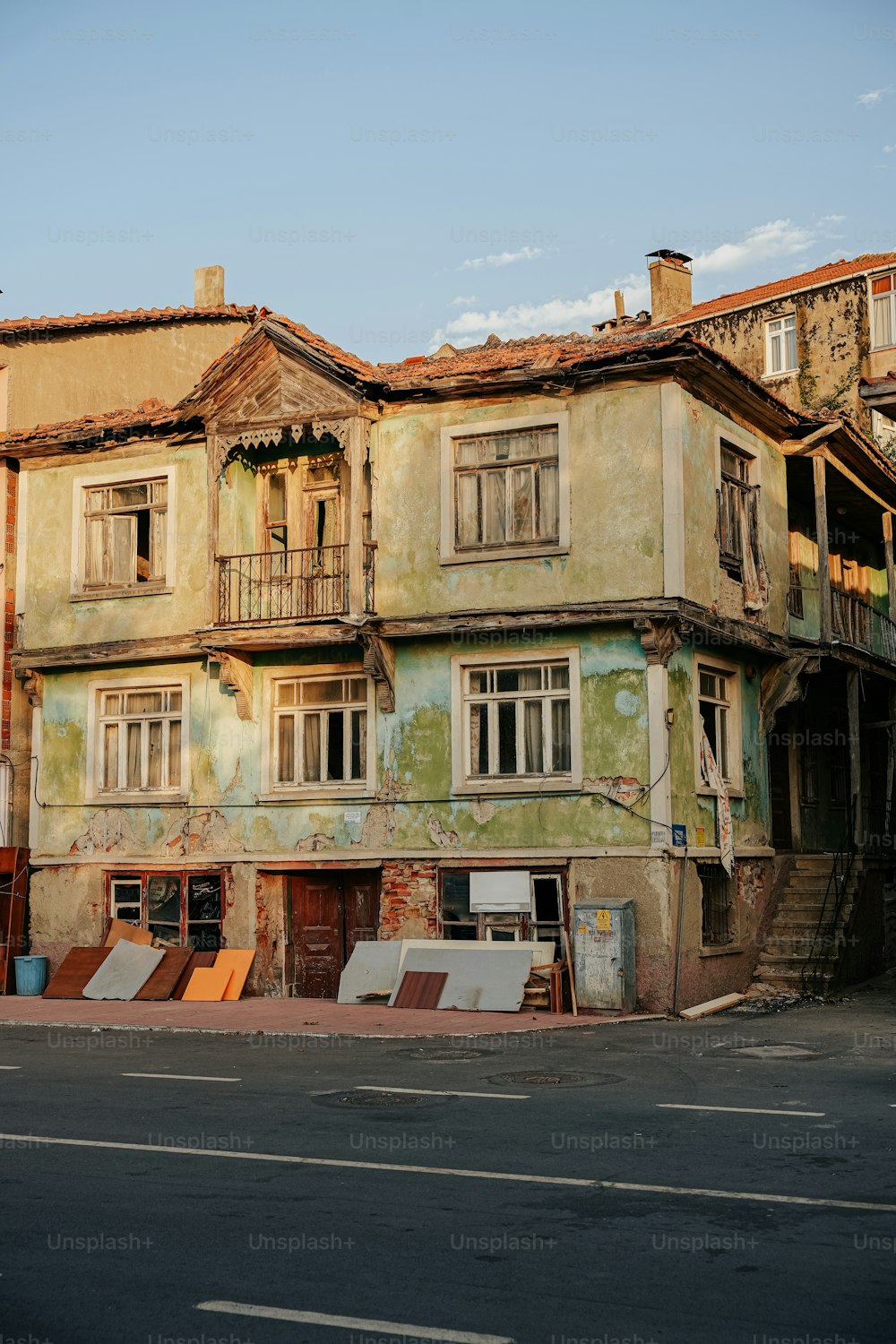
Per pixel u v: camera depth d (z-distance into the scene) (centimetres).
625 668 1889
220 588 2092
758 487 2167
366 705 2078
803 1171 842
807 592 2406
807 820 2508
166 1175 847
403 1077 1266
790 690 2198
